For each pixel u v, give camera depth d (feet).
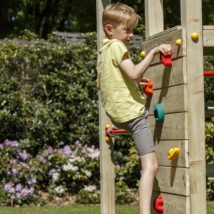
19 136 41.01
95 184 39.19
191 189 17.63
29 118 40.42
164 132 19.43
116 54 17.98
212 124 38.42
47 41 43.52
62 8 92.12
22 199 36.32
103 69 18.39
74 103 41.86
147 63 17.75
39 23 88.17
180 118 18.12
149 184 17.65
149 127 19.98
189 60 17.80
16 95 40.40
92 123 41.73
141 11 75.05
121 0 74.54
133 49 43.16
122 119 17.97
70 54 42.22
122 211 33.06
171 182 18.79
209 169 21.02
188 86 17.80
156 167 17.97
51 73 41.50
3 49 41.27
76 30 88.33
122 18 18.40
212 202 37.70
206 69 41.55
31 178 37.14
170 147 18.93
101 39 25.46
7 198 36.24
